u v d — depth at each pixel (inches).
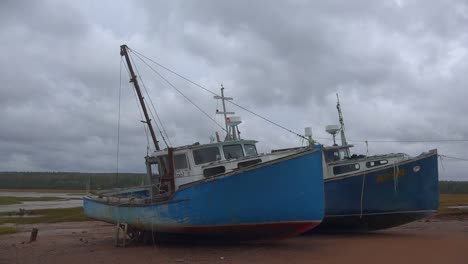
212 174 612.4
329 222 744.3
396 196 706.8
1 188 5738.2
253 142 678.5
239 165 607.8
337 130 862.5
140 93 761.0
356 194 720.3
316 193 535.5
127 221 646.5
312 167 535.8
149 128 756.6
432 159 709.3
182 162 636.7
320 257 502.6
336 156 804.0
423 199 701.9
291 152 601.0
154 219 586.9
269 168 522.3
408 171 705.0
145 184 763.4
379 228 741.3
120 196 759.7
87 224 1104.8
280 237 563.2
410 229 815.7
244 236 564.1
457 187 3326.8
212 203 530.6
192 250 564.1
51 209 1702.8
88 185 868.6
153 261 491.8
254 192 523.8
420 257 503.2
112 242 679.1
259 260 482.9
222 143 638.5
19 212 1541.6
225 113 729.0
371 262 472.7
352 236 721.0
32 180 5949.8
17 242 720.3
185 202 546.0
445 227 835.4
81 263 494.0
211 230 546.9
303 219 531.2
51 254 567.5
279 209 525.3
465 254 522.0
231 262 473.1
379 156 759.7
